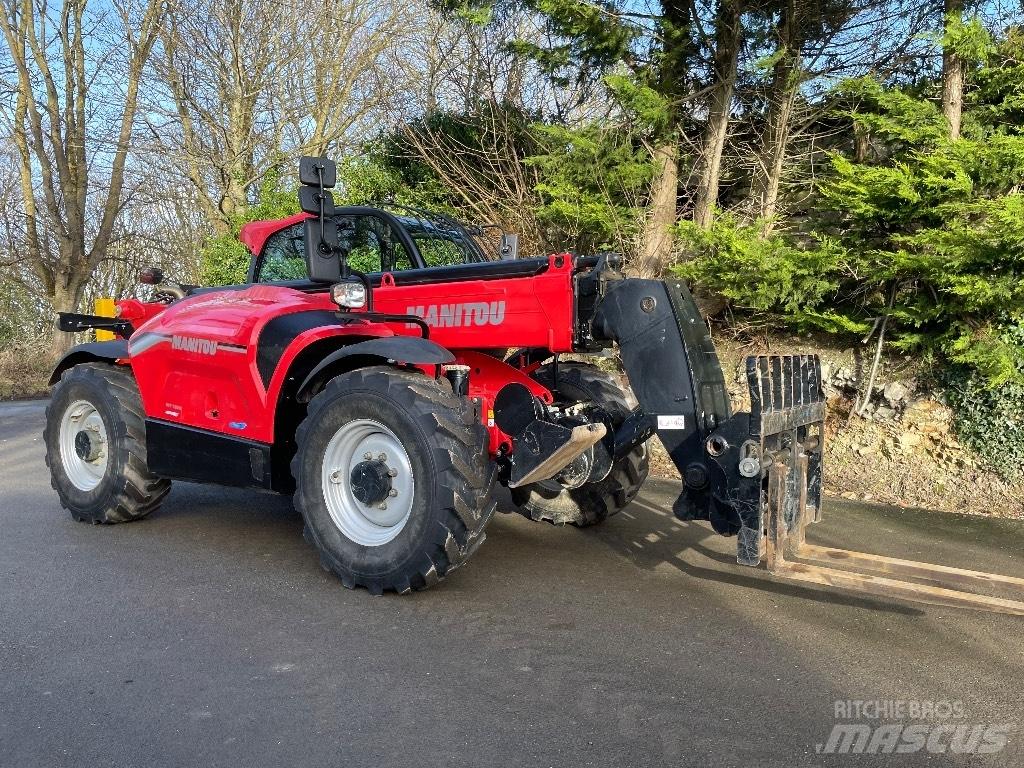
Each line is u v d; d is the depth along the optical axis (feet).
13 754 8.07
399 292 14.92
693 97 28.43
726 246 24.62
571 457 13.39
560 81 31.71
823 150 28.14
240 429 14.74
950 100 24.07
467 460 12.24
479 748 8.18
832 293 25.57
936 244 20.93
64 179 56.85
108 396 16.60
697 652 10.61
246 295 15.81
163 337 15.80
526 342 13.57
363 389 12.77
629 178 28.09
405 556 12.32
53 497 19.75
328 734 8.46
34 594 12.69
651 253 28.91
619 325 12.81
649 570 14.19
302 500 13.43
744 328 27.07
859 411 23.86
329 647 10.69
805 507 13.26
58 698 9.23
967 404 22.12
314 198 13.79
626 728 8.60
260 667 10.07
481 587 13.19
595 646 10.78
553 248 30.91
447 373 13.46
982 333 21.85
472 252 17.74
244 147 57.52
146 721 8.72
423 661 10.27
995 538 16.72
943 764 7.98
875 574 12.68
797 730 8.59
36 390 47.37
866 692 9.50
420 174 39.75
